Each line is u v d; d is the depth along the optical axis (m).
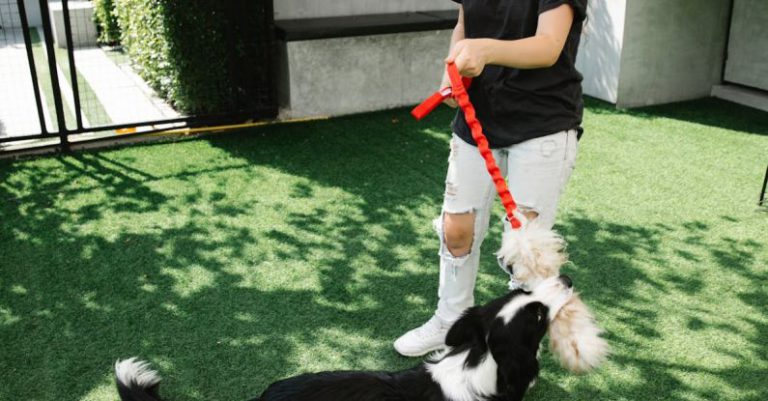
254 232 4.71
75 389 3.17
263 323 3.69
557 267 2.31
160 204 5.12
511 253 2.28
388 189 5.44
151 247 4.48
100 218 4.88
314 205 5.14
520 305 2.23
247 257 4.37
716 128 7.04
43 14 5.77
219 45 6.73
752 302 3.95
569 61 2.64
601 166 5.98
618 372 3.33
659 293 4.04
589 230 4.80
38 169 5.75
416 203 5.20
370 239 4.63
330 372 2.51
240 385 3.21
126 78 8.49
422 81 7.62
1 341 3.50
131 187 5.42
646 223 4.93
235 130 6.75
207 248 4.48
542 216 2.77
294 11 7.41
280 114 7.13
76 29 10.15
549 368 3.33
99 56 9.59
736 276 4.23
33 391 3.16
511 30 2.63
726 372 3.33
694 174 5.82
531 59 2.33
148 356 3.41
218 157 6.06
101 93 7.87
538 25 2.44
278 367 3.34
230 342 3.53
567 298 2.20
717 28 7.93
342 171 5.78
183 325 3.66
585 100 8.01
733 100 8.00
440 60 7.64
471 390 2.30
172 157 6.05
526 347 2.19
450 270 3.13
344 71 7.16
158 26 6.99
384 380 2.46
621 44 7.51
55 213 4.95
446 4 8.19
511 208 2.36
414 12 7.96
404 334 3.54
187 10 6.53
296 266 4.27
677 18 7.66
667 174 5.82
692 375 3.31
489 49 2.27
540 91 2.64
